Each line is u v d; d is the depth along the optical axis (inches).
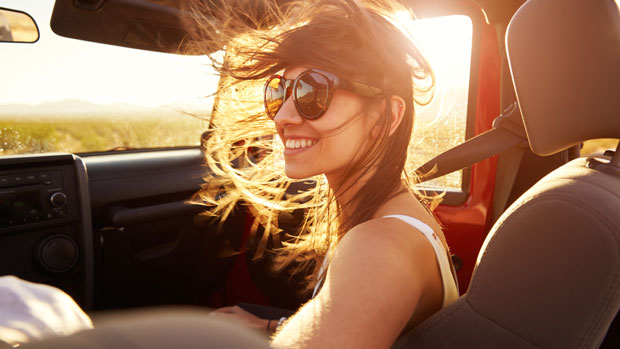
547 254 22.5
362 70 26.5
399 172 29.4
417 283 20.8
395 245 21.3
